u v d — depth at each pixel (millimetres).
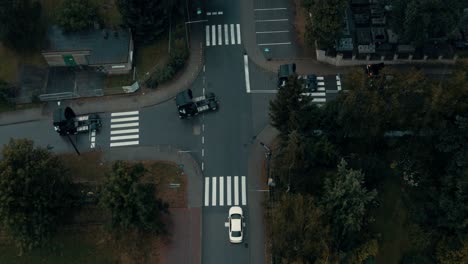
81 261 63938
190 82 76125
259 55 78062
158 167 69500
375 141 67812
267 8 82188
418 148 65875
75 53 75250
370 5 80562
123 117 73812
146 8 73312
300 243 56031
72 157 70688
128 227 61219
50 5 80250
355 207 57750
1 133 73188
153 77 75438
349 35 76500
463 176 58562
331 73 76125
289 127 63375
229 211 65688
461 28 76562
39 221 59625
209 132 72000
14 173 57906
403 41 73125
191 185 68188
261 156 69875
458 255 59688
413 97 60875
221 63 77562
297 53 77938
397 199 66562
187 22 81250
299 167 61781
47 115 74312
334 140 67438
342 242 61312
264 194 67250
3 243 64875
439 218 60812
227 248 64125
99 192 62281
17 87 75625
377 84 61375
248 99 74375
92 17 77938
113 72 76500
